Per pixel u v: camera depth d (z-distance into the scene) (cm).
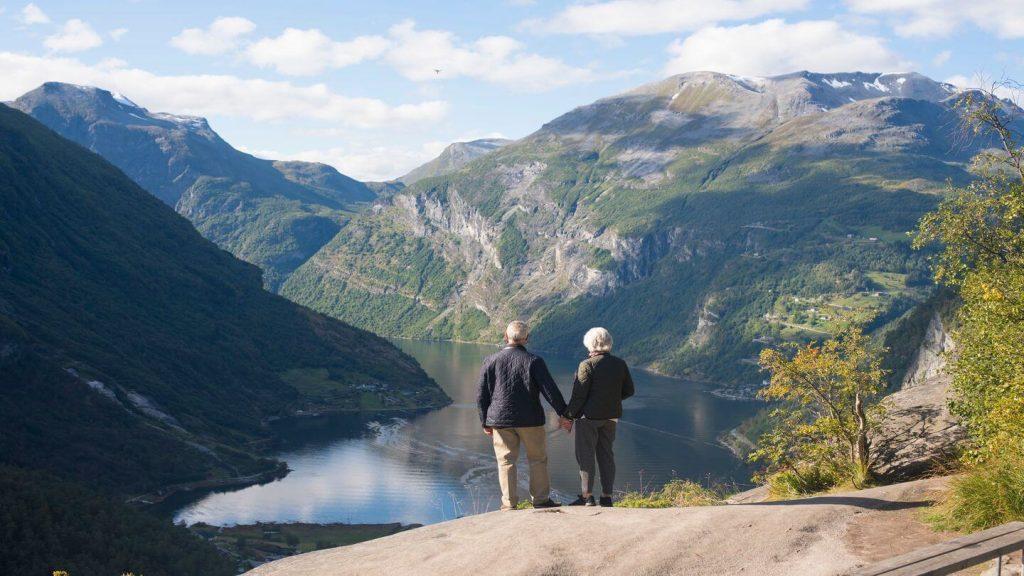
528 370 1072
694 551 782
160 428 19825
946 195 1806
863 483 1484
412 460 19562
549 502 1078
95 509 11231
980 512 817
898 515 898
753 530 839
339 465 19125
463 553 806
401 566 791
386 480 17475
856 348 1573
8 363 18888
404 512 14838
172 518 14562
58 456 16500
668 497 1861
